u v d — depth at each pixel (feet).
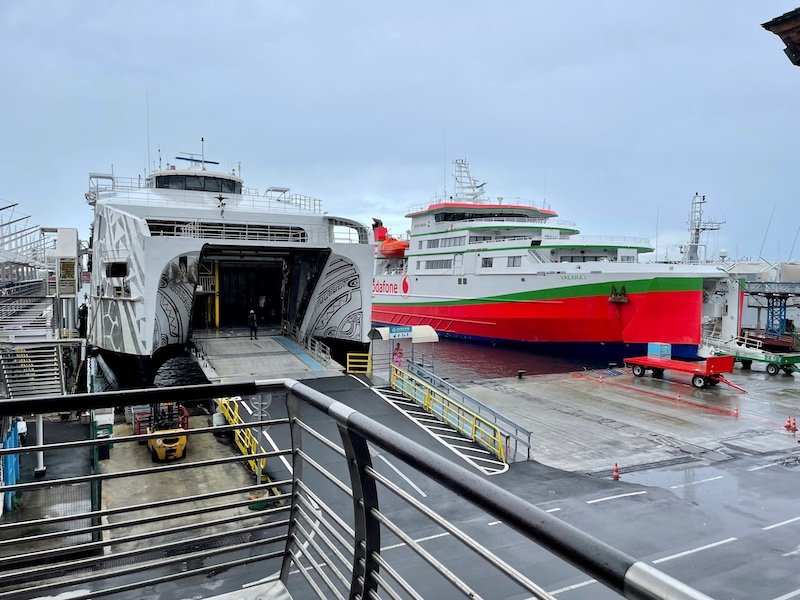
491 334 116.47
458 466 5.08
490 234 121.49
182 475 36.50
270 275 87.25
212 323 78.33
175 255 50.60
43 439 43.70
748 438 55.62
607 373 91.15
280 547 26.48
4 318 56.95
